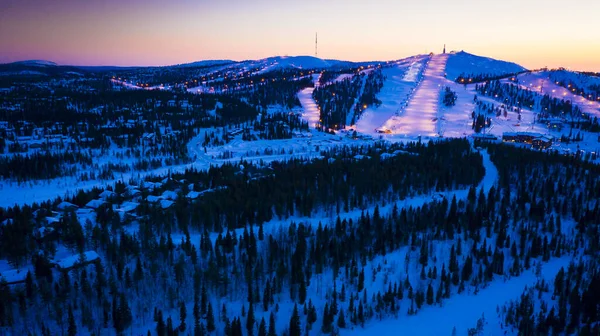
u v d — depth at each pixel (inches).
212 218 5816.9
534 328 4128.9
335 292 4520.2
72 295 4274.1
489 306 4606.3
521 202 6565.0
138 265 4522.6
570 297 4402.1
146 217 5748.0
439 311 4522.6
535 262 5433.1
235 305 4448.8
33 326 3934.5
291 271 4805.6
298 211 6392.7
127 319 4042.8
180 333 4055.1
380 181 7111.2
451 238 5816.9
